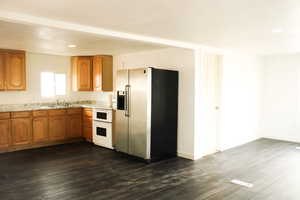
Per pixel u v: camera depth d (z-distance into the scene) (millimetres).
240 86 5863
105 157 4840
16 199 2967
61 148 5539
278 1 2221
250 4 2307
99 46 4719
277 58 6441
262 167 4270
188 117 4746
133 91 4641
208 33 3641
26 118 5324
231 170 4098
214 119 5277
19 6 2426
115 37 3633
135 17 2783
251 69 6258
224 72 5316
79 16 2775
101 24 3135
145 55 5445
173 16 2727
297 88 6148
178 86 4879
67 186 3375
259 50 5438
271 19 2842
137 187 3355
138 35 3797
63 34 3541
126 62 5906
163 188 3328
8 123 5078
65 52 5711
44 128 5605
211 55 5082
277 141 6355
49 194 3111
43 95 6125
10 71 5266
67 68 6539
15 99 5645
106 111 5516
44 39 4027
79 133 6250
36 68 5953
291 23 3027
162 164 4406
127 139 4801
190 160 4664
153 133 4500
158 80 4520
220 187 3387
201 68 4766
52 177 3711
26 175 3785
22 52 5426
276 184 3516
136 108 4594
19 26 3055
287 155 5039
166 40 4160
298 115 6176
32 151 5234
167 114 4723
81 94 6852
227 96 5445
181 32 3559
